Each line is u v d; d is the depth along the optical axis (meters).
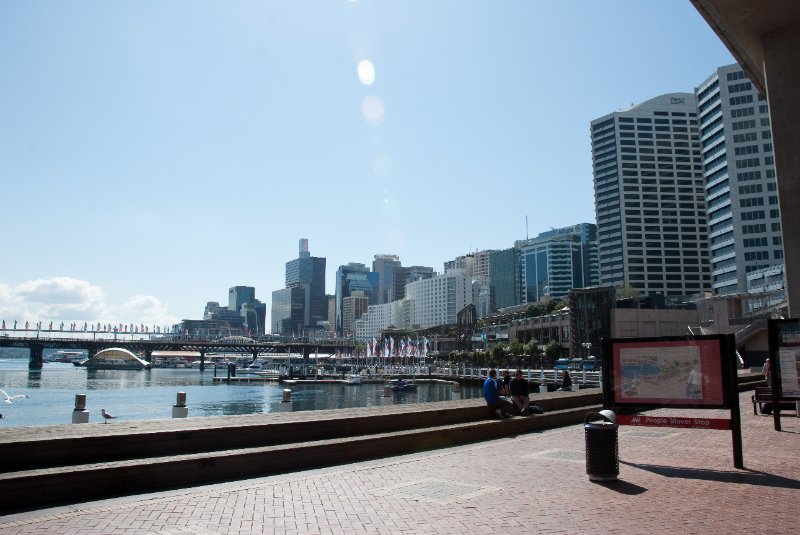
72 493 9.73
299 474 12.02
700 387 12.91
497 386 19.72
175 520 8.38
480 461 13.40
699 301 118.38
